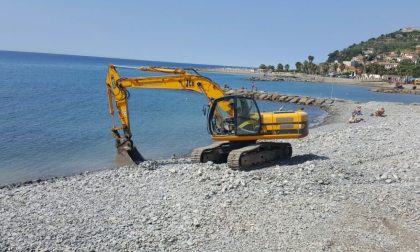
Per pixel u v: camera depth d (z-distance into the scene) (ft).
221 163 52.90
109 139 82.94
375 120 107.34
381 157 57.06
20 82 223.92
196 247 29.07
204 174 44.50
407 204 35.40
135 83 52.85
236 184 40.16
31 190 44.06
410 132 80.18
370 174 46.21
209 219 33.19
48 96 161.79
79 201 39.06
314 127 103.55
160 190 41.09
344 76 572.92
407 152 59.72
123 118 53.98
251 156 49.16
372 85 422.82
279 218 33.04
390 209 34.45
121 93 53.01
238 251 28.37
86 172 56.44
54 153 70.18
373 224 31.83
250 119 51.88
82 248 28.86
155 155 70.79
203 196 37.86
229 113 52.34
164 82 53.01
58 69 418.92
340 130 85.66
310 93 275.18
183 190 40.29
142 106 150.71
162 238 30.22
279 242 29.40
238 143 53.62
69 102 145.69
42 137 82.94
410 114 123.65
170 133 93.61
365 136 75.25
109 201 38.68
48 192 42.88
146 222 33.19
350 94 278.67
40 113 115.96
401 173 46.70
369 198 36.76
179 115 126.52
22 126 94.22
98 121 106.63
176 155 70.44
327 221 32.40
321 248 28.43
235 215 33.76
